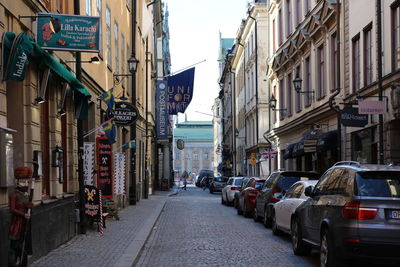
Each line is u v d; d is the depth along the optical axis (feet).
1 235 25.13
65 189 43.73
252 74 163.43
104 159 56.65
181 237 46.85
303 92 87.66
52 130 37.96
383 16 59.26
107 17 65.87
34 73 32.53
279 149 120.67
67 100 43.68
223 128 283.59
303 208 34.45
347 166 29.27
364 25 65.51
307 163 97.14
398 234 24.94
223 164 247.29
